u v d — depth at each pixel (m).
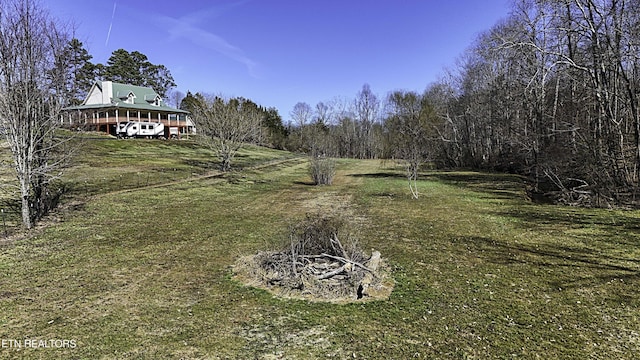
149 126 42.78
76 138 13.17
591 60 17.77
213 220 12.45
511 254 8.82
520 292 6.53
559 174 19.23
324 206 15.76
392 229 11.51
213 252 8.75
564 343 4.84
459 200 17.42
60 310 5.65
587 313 5.71
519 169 30.20
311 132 54.53
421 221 12.72
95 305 5.85
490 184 23.67
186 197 16.73
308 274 6.52
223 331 5.10
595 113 18.42
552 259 8.43
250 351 4.62
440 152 38.25
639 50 15.50
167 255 8.48
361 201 17.16
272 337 4.96
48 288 6.46
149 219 12.23
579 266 7.92
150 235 10.23
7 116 9.84
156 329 5.13
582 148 17.84
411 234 10.85
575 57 19.45
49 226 10.59
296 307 5.86
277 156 46.16
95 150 28.25
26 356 4.43
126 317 5.46
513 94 25.70
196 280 6.96
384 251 9.08
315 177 23.62
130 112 43.06
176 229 11.01
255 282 6.86
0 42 9.54
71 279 6.91
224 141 28.23
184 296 6.24
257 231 10.95
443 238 10.38
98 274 7.19
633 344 4.81
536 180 21.92
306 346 4.75
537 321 5.45
